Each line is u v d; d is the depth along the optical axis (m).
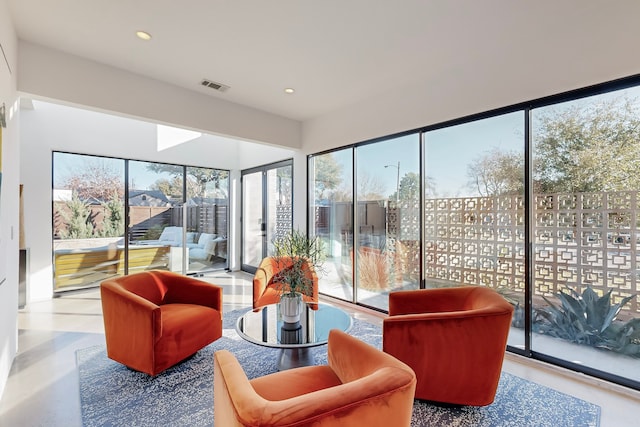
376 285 3.98
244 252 6.60
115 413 1.94
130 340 2.35
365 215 4.10
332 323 2.59
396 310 2.60
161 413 1.95
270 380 1.55
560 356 2.51
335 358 1.68
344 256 4.40
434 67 3.09
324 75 3.30
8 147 2.30
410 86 3.47
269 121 4.50
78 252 4.75
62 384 2.26
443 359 1.94
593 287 2.36
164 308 2.75
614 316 2.28
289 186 5.44
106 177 5.02
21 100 4.04
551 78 2.44
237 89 3.67
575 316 2.44
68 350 2.80
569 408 2.00
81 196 4.79
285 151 5.38
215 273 6.32
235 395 1.13
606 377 2.29
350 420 1.05
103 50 2.82
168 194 5.73
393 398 1.13
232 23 2.40
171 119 3.52
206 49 2.79
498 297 2.16
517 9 2.22
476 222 3.00
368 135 3.92
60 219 4.60
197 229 6.10
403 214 3.64
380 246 3.92
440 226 3.29
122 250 5.18
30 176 4.27
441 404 2.03
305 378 1.59
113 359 2.46
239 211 6.68
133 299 2.36
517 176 2.72
